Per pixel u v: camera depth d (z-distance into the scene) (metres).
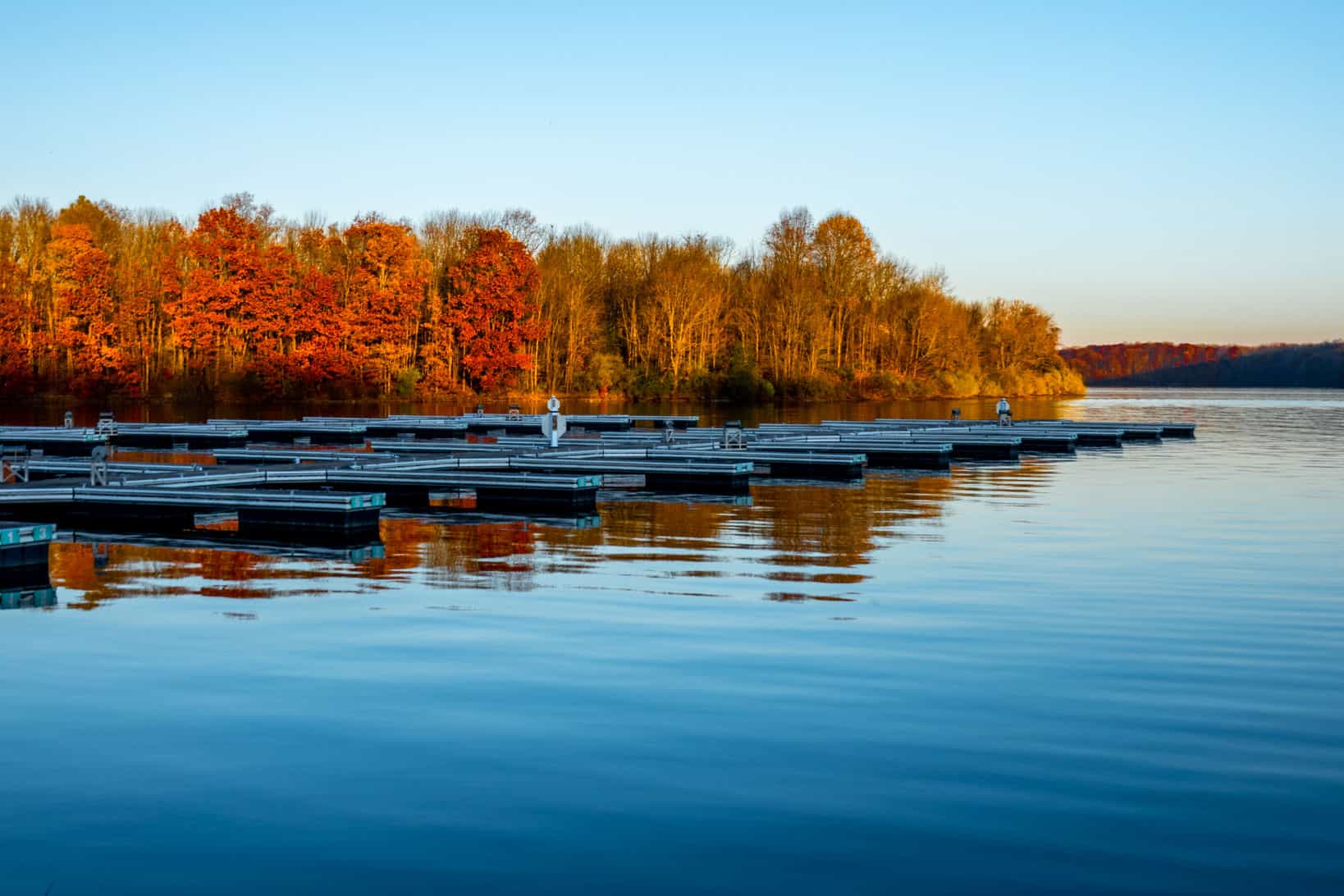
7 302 63.78
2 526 12.98
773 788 6.38
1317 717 7.61
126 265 69.56
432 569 13.16
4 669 8.55
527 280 74.94
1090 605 11.10
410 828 5.87
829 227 90.88
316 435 38.09
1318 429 48.81
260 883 5.32
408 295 71.25
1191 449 36.19
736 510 19.36
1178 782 6.49
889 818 6.01
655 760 6.77
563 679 8.37
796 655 9.08
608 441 31.31
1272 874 5.44
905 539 15.73
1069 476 26.55
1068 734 7.26
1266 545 15.24
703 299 81.56
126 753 6.82
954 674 8.58
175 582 12.24
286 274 68.12
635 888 5.30
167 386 65.88
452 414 57.06
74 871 5.42
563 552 14.51
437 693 7.98
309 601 11.17
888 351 93.00
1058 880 5.38
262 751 6.88
